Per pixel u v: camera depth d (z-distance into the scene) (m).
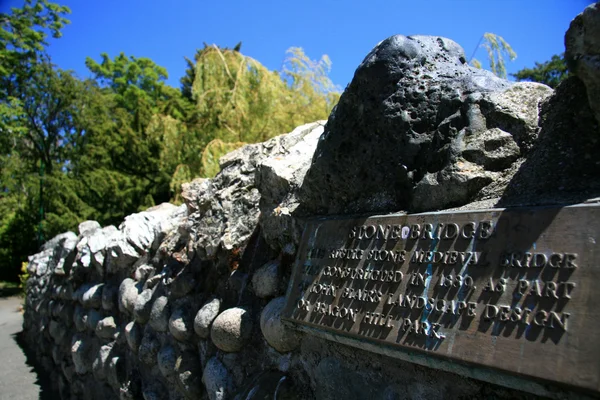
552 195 1.66
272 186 2.91
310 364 2.33
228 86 11.88
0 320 10.07
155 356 3.66
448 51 2.31
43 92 19.86
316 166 2.46
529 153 1.83
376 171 2.25
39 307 7.04
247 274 2.99
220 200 3.44
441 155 2.01
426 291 1.79
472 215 1.76
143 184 16.44
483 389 1.65
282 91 11.70
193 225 3.71
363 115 2.27
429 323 1.73
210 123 11.84
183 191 4.09
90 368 4.89
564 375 1.36
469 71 2.20
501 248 1.64
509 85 2.10
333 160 2.39
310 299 2.25
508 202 1.74
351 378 2.10
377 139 2.24
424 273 1.82
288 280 2.62
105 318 4.57
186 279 3.41
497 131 1.91
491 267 1.64
